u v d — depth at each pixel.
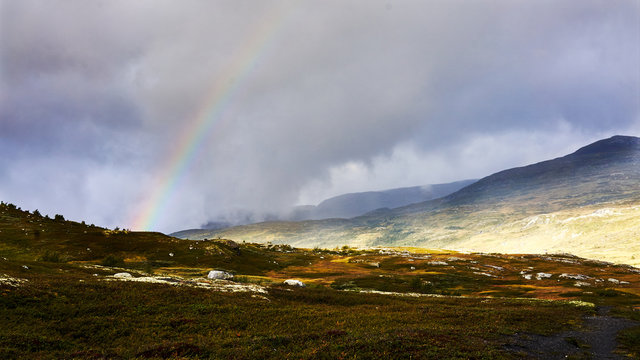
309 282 104.19
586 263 150.00
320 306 46.88
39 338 26.70
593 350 29.70
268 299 47.38
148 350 25.66
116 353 25.42
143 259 111.94
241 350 25.81
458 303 55.09
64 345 26.64
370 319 37.59
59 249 110.06
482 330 32.66
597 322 40.22
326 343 27.03
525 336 32.22
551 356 27.31
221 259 122.62
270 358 24.48
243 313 37.97
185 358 24.23
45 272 49.84
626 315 44.81
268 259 150.12
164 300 40.06
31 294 35.25
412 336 28.55
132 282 47.62
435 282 108.06
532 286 100.06
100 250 115.44
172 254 120.75
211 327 33.25
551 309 48.31
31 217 147.62
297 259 162.12
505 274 126.88
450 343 27.30
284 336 29.50
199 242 141.12
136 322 33.12
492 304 54.09
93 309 34.72
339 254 199.00
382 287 96.12
